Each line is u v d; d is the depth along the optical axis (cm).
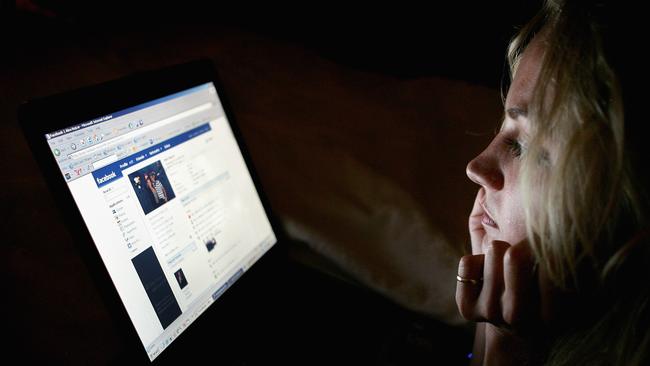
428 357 69
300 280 83
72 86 86
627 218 43
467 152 102
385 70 152
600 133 40
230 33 127
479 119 110
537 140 44
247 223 77
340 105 108
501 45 137
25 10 100
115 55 100
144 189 61
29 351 57
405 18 144
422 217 84
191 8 137
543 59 44
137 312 56
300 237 83
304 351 68
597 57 40
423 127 106
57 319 61
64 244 67
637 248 42
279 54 124
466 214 88
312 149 93
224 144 76
